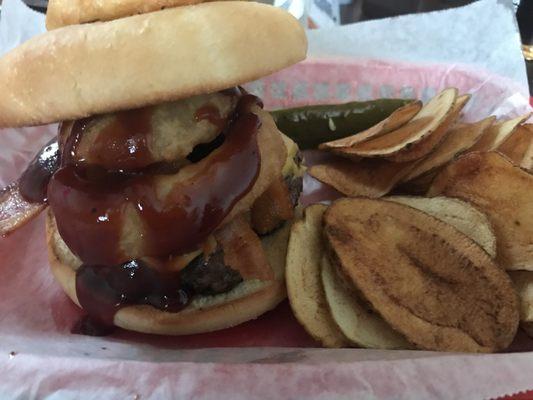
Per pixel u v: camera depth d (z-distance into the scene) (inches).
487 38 10.9
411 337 6.5
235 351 7.0
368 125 10.6
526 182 7.6
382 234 7.2
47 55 5.8
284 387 5.7
